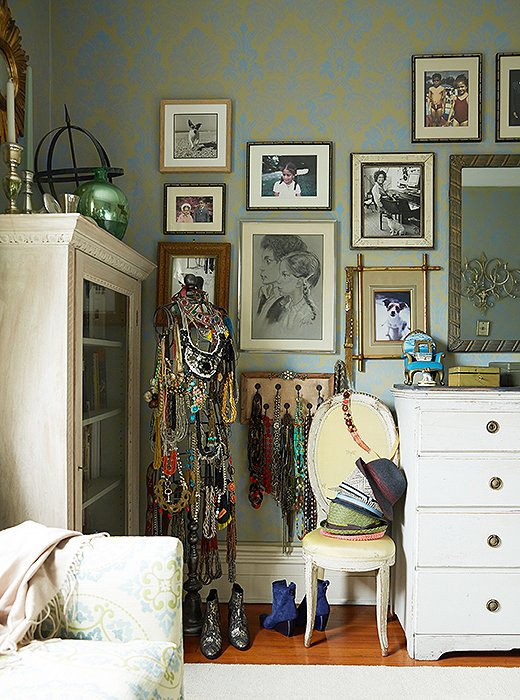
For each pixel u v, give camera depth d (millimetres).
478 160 3525
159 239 3609
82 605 1799
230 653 2949
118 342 3105
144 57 3598
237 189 3604
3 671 1559
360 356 3559
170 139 3588
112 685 1501
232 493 3205
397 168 3566
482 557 2928
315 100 3588
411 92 3562
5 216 2354
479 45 3551
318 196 3578
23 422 2424
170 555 1815
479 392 2906
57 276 2416
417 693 2594
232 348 3170
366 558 2877
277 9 3592
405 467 3133
